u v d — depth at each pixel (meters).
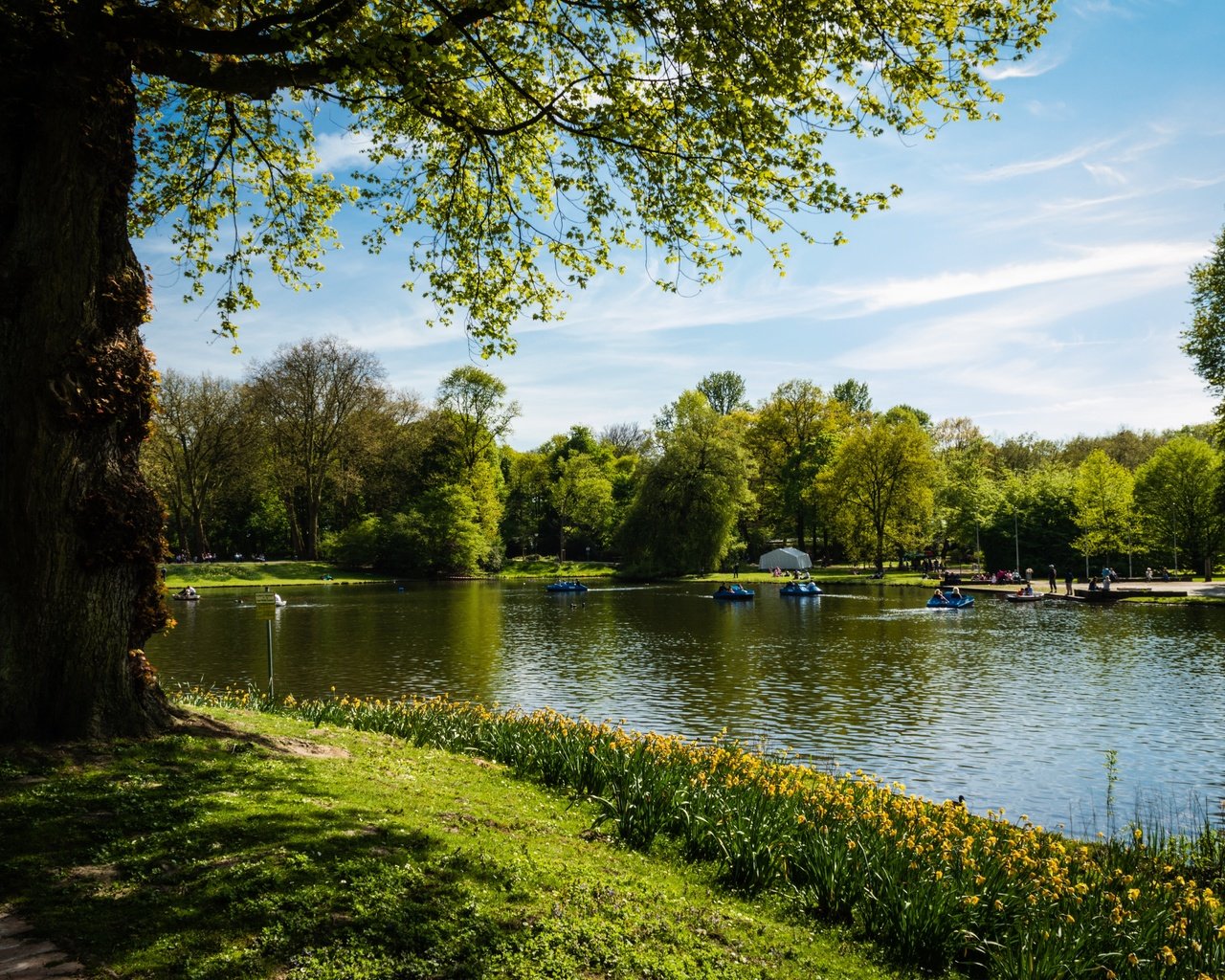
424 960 4.63
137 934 4.54
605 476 100.12
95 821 5.73
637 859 7.14
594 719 18.08
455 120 10.10
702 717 18.36
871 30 8.51
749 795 8.24
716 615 41.22
